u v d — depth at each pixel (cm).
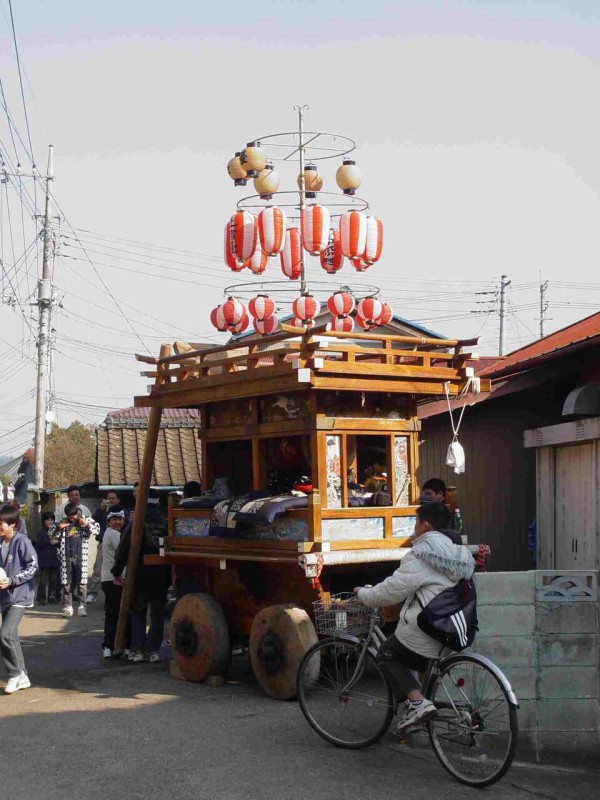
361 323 1195
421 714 596
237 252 1116
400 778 597
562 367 1137
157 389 985
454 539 618
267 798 560
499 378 1164
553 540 1082
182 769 617
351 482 885
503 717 589
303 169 1177
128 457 2095
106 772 615
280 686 801
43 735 710
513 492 1267
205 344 1023
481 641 646
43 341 2822
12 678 874
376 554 823
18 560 880
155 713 772
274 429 881
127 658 1041
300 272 1149
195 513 933
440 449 1320
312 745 668
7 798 570
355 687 667
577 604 657
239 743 676
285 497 830
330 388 814
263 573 880
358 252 1098
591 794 570
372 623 670
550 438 1065
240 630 913
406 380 863
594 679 655
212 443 977
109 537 1065
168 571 1030
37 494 2391
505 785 586
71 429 5266
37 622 1377
